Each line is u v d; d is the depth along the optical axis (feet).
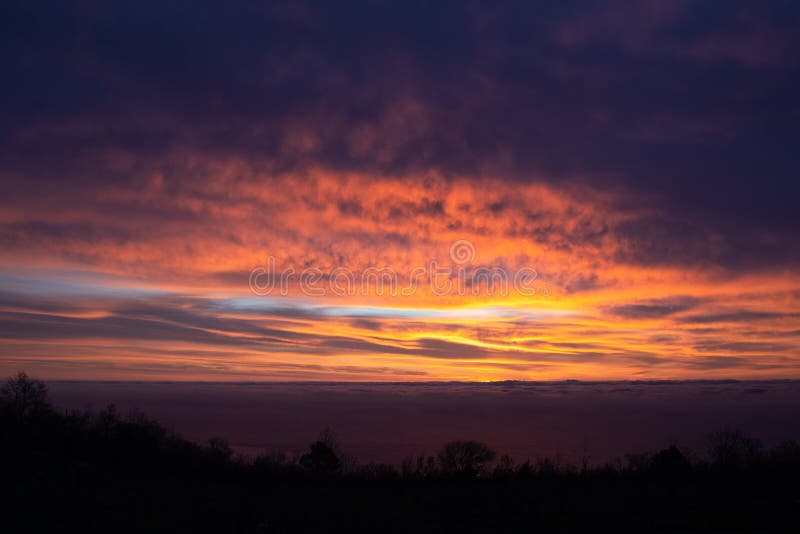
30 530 30.81
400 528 34.53
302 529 33.58
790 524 33.76
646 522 35.40
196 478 55.62
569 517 36.81
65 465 49.85
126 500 39.52
